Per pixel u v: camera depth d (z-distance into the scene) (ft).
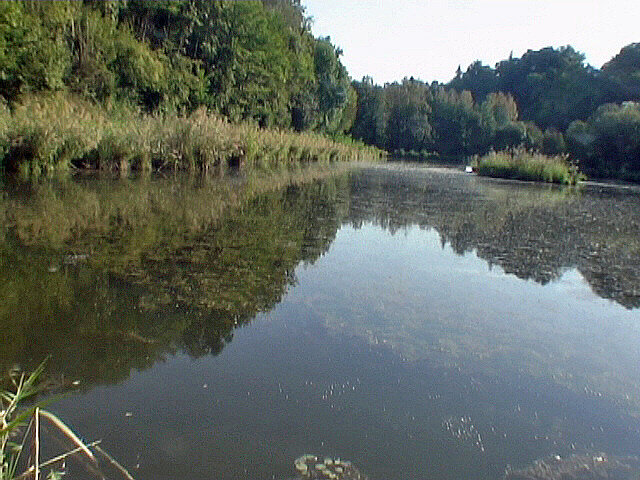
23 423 5.85
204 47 73.56
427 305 11.43
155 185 28.27
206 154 39.04
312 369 7.84
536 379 8.13
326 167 66.39
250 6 86.74
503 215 27.89
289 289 11.76
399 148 173.88
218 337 8.82
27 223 16.16
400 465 5.68
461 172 77.05
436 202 32.50
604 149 105.19
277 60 96.12
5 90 36.45
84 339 8.29
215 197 25.66
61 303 9.72
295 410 6.63
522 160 70.18
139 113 49.01
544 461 5.97
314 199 29.48
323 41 131.34
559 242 20.67
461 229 22.34
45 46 39.22
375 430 6.33
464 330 10.03
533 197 41.09
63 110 31.86
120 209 19.89
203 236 16.51
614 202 42.11
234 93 79.10
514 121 169.68
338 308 10.75
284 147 63.05
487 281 13.88
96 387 6.84
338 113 132.46
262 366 7.83
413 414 6.78
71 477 5.00
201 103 66.03
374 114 168.76
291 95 106.01
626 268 16.48
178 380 7.19
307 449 5.81
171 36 68.95
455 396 7.38
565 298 12.77
